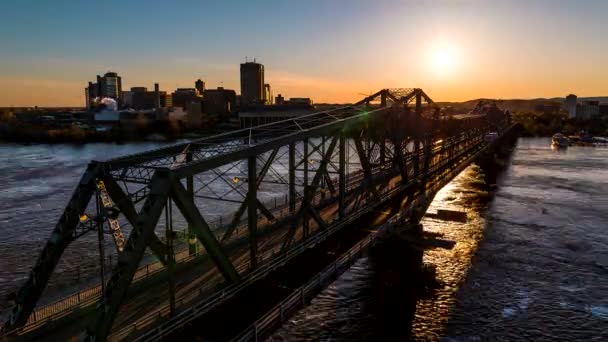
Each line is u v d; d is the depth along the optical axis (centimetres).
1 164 13338
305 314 3928
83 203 2473
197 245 3481
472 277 4606
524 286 4406
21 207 7444
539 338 3500
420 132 6200
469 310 3928
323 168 3569
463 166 8300
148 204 2142
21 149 19012
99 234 2323
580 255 5244
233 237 3738
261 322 2217
